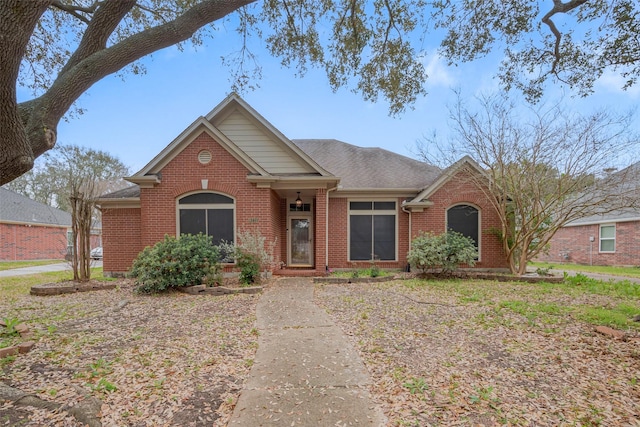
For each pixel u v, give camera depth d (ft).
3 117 9.98
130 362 13.24
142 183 33.81
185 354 14.17
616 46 20.57
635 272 45.27
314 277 35.04
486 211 39.70
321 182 36.29
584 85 23.24
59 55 24.58
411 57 25.58
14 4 9.54
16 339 15.69
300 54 26.61
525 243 36.68
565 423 9.16
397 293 27.40
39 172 107.24
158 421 9.23
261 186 34.27
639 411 9.77
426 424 9.09
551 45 23.25
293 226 44.06
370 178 43.73
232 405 10.14
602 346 15.05
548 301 24.40
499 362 13.32
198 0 22.43
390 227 41.60
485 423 9.14
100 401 10.10
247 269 30.37
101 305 23.36
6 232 72.59
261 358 13.84
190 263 28.04
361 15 24.79
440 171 42.14
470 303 23.59
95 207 36.35
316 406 10.07
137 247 37.45
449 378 11.88
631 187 35.22
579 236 63.41
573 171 34.24
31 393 10.37
